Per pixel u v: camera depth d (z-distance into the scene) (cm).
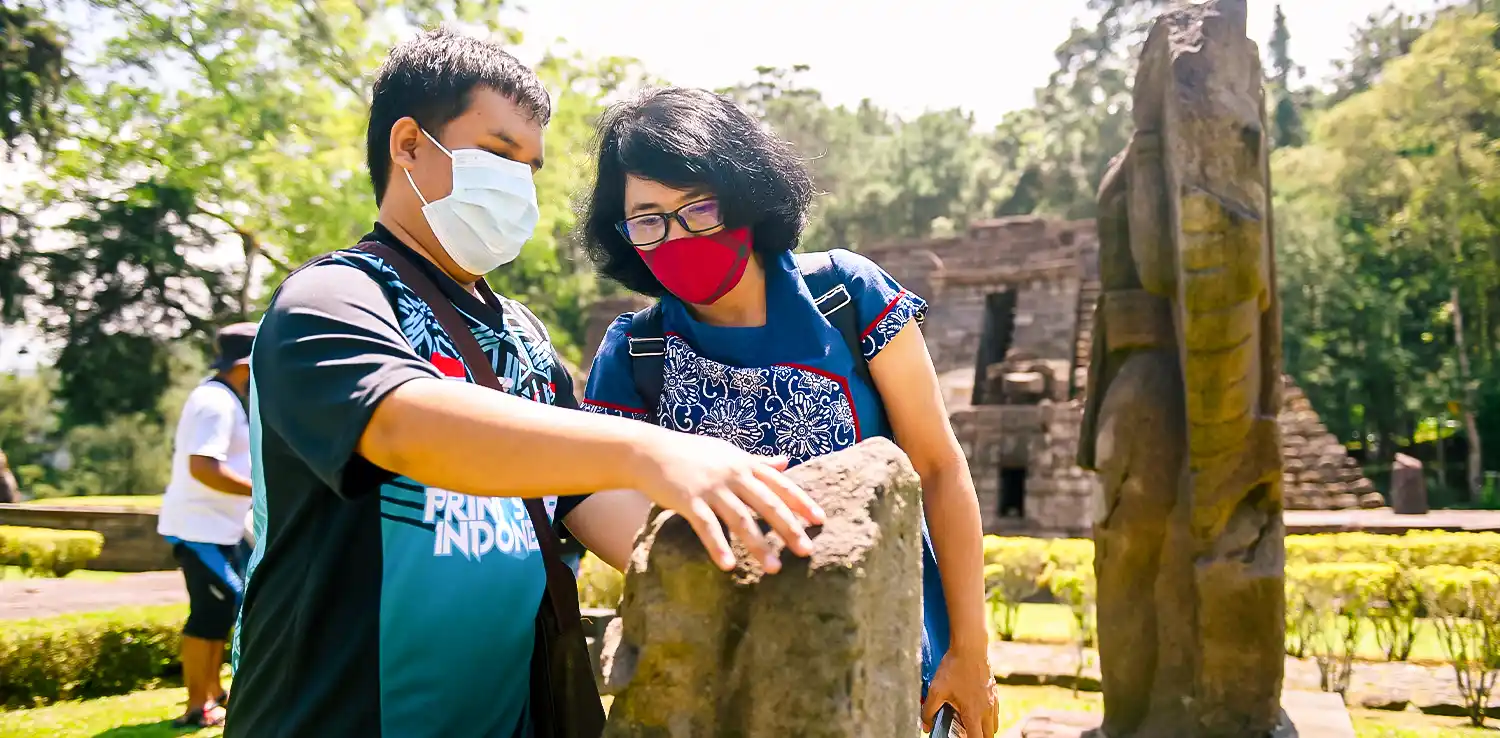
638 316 205
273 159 1110
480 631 157
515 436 115
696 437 114
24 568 1255
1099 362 506
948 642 190
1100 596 486
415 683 151
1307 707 489
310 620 146
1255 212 407
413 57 173
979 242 2038
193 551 541
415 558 150
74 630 635
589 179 206
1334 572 751
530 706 169
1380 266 3045
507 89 175
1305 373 2967
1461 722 604
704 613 107
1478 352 2919
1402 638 855
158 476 3791
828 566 103
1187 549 461
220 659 557
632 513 181
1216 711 445
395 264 162
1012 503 1816
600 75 1228
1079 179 3903
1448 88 2636
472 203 170
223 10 1198
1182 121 413
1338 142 2812
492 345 176
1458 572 771
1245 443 444
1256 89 432
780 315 188
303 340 135
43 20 1755
